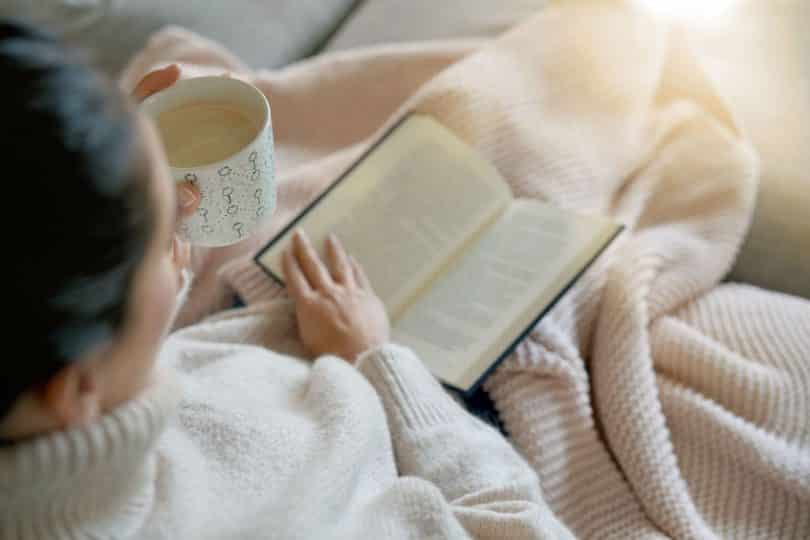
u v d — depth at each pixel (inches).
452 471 28.5
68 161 12.7
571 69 41.9
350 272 34.8
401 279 35.4
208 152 23.8
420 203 36.5
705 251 37.6
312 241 35.9
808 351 33.1
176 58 46.8
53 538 16.8
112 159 13.2
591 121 41.3
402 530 25.0
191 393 25.4
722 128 41.5
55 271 12.8
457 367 32.9
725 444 32.6
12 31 13.8
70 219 12.8
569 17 43.1
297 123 45.6
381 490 26.8
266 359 30.3
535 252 35.0
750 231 39.6
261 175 24.2
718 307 36.4
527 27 43.4
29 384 13.7
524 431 33.7
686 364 34.6
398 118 39.8
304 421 26.6
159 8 51.7
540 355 34.2
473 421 30.6
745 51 44.3
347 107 45.4
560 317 35.2
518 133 39.4
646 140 42.4
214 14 51.5
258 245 38.7
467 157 37.3
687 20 44.8
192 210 23.2
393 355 30.6
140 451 17.1
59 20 51.4
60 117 12.8
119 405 16.6
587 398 34.5
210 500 22.4
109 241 13.2
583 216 35.4
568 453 33.6
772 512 31.4
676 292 36.4
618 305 35.4
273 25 52.2
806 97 42.1
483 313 34.0
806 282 38.0
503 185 37.2
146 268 14.8
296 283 34.4
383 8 51.8
